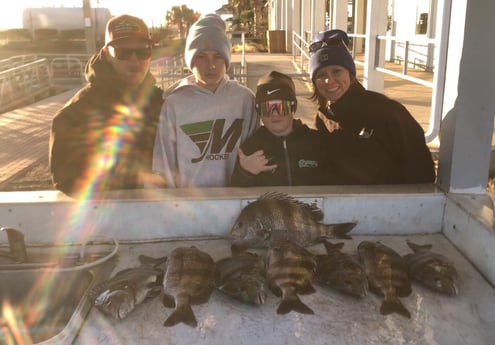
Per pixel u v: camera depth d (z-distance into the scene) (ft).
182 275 7.15
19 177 21.81
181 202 8.93
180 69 31.81
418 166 9.81
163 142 10.48
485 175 8.98
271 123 10.25
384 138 10.05
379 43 24.23
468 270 7.94
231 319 6.75
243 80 32.89
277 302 7.10
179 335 6.45
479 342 6.31
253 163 9.78
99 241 8.91
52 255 8.55
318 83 10.69
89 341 6.36
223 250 8.66
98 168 10.27
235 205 8.99
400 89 36.29
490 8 8.18
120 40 10.30
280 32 84.43
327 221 9.14
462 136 8.82
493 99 8.62
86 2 60.03
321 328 6.56
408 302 7.11
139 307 7.02
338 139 10.66
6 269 7.99
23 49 108.27
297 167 10.53
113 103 10.59
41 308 7.91
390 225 9.20
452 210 8.80
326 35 10.50
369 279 7.35
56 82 56.65
